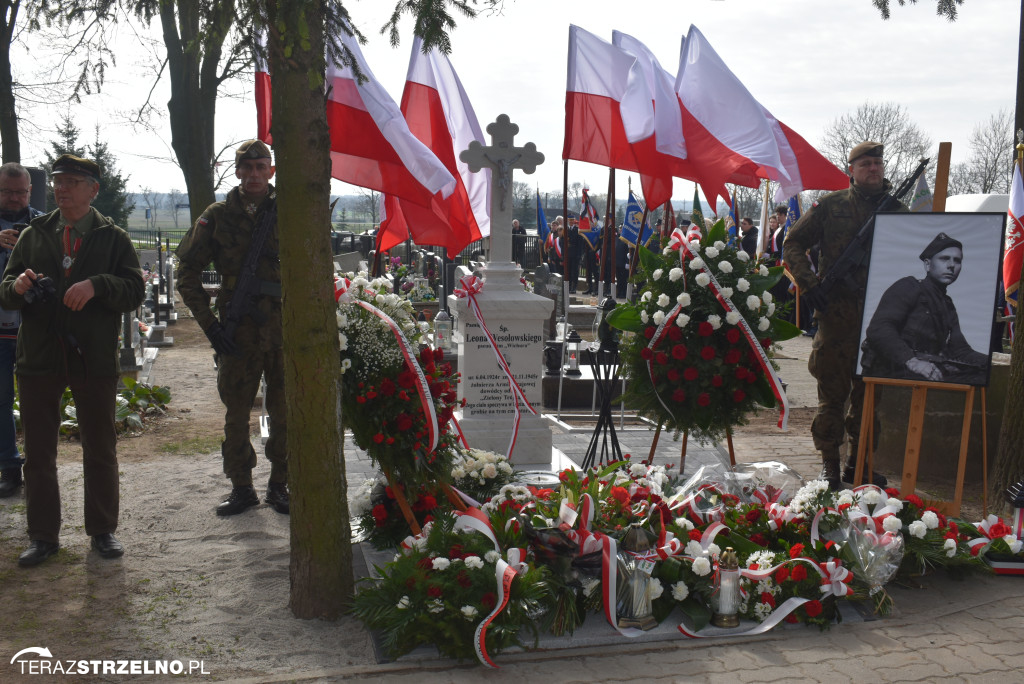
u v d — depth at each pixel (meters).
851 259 5.97
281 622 3.88
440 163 5.93
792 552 4.11
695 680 3.40
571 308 16.39
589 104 7.92
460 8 3.51
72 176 4.42
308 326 3.74
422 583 3.66
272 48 3.53
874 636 3.86
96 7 3.61
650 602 3.88
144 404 8.05
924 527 4.46
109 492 4.60
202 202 17.58
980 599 4.32
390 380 4.34
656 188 7.75
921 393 5.42
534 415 6.43
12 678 3.32
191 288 5.04
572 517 4.03
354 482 6.18
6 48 8.12
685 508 4.58
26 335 4.41
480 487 5.04
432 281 18.86
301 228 3.68
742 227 16.30
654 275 5.44
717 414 5.44
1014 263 7.30
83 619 3.87
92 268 4.44
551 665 3.52
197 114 17.23
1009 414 5.72
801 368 12.24
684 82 8.14
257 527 5.09
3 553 4.59
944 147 5.79
